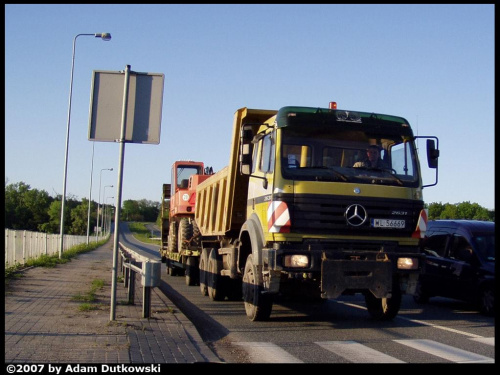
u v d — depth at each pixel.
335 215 9.27
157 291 14.95
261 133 10.48
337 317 11.13
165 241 25.81
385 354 7.57
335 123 9.73
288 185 9.23
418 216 9.62
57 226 92.31
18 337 7.61
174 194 22.36
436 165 9.89
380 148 9.83
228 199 12.28
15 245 20.05
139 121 8.80
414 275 9.46
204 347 7.71
